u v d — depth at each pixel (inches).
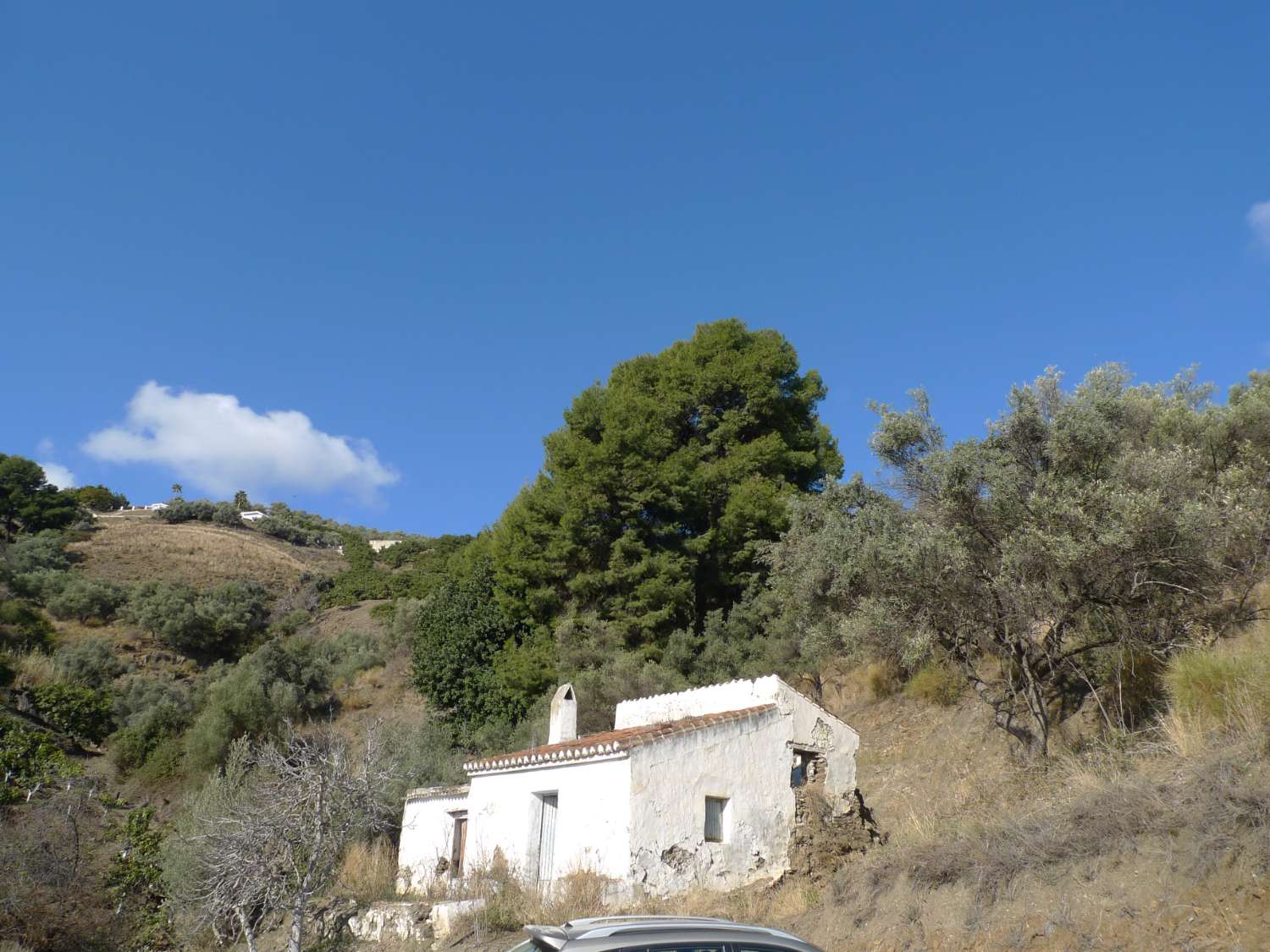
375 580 2529.5
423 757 990.4
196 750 1242.6
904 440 726.5
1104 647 629.9
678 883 572.7
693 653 1158.3
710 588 1291.8
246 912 624.4
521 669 1222.9
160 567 2568.9
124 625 1931.6
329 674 1637.6
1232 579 600.1
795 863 579.2
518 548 1315.2
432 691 1348.4
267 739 1273.4
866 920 414.0
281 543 3250.5
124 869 756.0
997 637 623.5
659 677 1051.3
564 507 1295.5
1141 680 606.5
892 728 840.3
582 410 1370.6
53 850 703.1
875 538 659.4
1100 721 618.8
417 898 669.3
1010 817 441.4
